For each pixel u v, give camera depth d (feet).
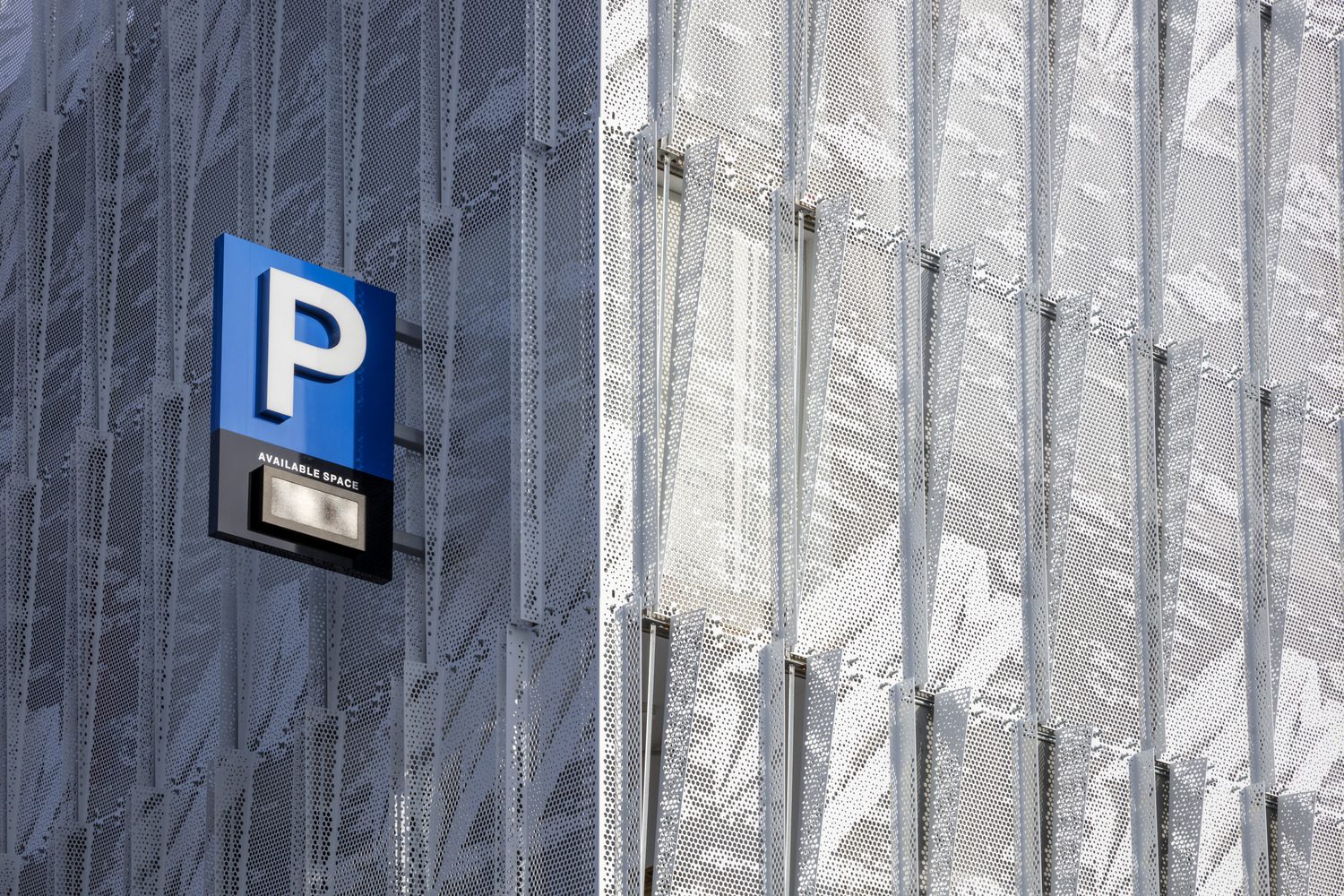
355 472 86.48
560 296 86.74
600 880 77.87
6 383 117.60
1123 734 93.35
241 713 94.17
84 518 105.91
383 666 88.33
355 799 86.89
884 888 83.92
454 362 89.45
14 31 129.39
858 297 92.43
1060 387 96.73
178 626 99.19
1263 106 113.09
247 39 107.45
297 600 93.15
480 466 87.04
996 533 92.68
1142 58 106.73
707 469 85.97
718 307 88.28
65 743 102.32
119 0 119.34
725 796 80.89
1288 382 107.76
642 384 84.64
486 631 84.38
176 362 106.01
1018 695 90.68
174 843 94.79
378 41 99.30
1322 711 102.32
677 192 90.38
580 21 89.86
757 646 84.02
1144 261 103.40
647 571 82.43
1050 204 99.86
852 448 89.86
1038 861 87.86
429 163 93.45
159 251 108.06
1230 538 101.24
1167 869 93.40
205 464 101.30
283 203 102.01
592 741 79.87
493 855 80.79
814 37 95.20
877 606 88.17
